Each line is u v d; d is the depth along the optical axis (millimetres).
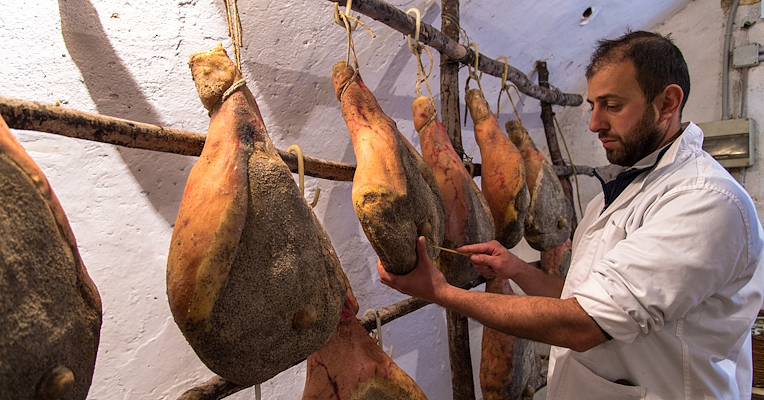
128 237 1312
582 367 1363
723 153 2486
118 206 1286
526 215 1649
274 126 1594
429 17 1846
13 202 577
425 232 1113
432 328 2307
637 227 1237
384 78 1850
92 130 809
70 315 622
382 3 1242
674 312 1093
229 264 775
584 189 2912
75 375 631
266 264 840
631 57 1209
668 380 1232
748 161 2428
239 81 891
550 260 2023
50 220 609
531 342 1891
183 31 1318
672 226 1111
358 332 1125
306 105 1645
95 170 1233
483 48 2121
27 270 576
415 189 1098
